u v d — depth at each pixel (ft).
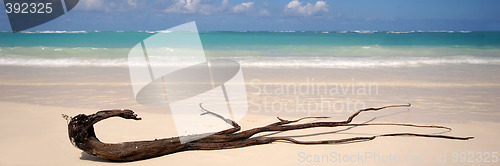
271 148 11.81
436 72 34.19
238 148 11.75
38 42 66.80
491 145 12.23
